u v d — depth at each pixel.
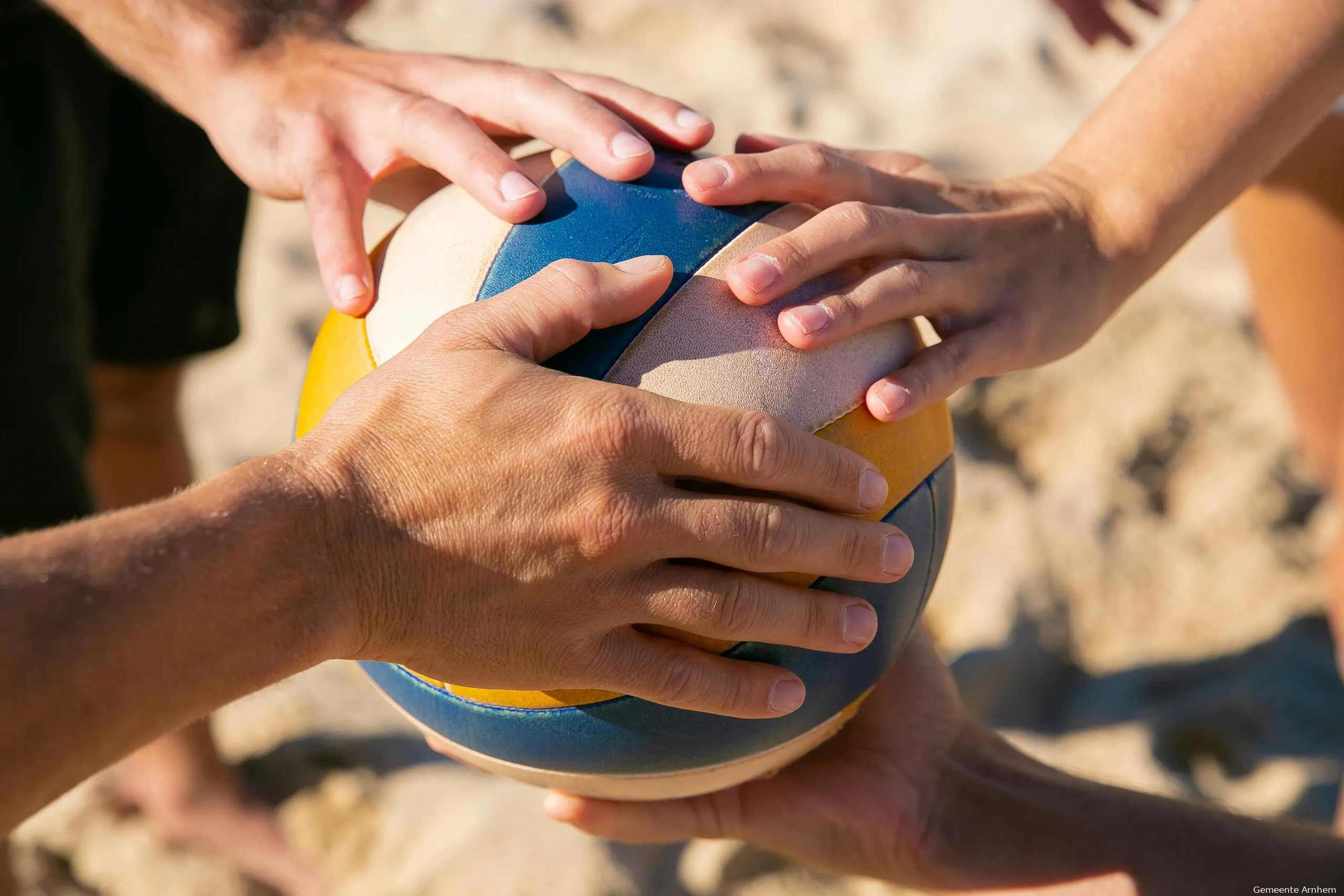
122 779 3.07
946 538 1.71
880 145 5.52
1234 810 1.85
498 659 1.36
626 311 1.43
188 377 4.38
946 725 1.94
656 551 1.31
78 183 2.59
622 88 1.75
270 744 3.15
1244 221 2.80
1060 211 1.77
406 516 1.26
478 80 1.78
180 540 1.17
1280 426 3.95
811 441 1.36
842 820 1.86
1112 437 3.98
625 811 1.82
